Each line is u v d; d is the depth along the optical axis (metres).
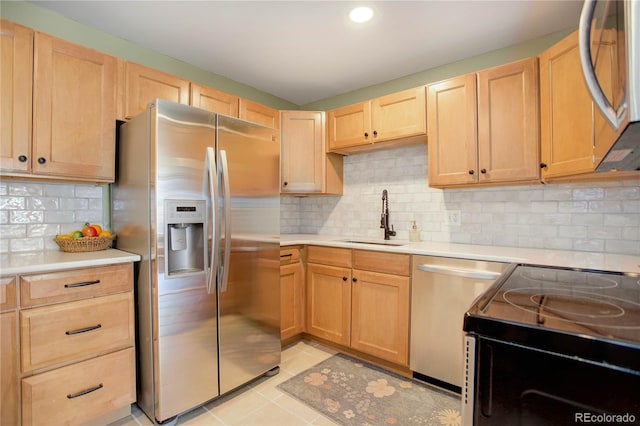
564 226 2.06
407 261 2.10
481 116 2.08
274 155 2.20
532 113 1.90
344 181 3.16
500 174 2.01
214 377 1.82
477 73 2.09
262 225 2.11
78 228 2.02
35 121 1.64
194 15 1.94
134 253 1.79
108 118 1.88
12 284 1.37
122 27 2.06
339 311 2.46
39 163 1.65
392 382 2.07
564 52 1.70
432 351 1.99
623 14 0.57
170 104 1.64
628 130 0.62
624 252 1.87
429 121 2.30
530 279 1.15
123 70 1.95
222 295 1.86
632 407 0.55
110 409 1.62
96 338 1.58
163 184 1.62
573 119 1.64
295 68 2.64
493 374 0.68
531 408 0.64
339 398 1.90
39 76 1.65
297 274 2.63
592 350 0.58
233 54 2.42
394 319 2.16
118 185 1.97
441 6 1.85
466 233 2.44
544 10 1.88
